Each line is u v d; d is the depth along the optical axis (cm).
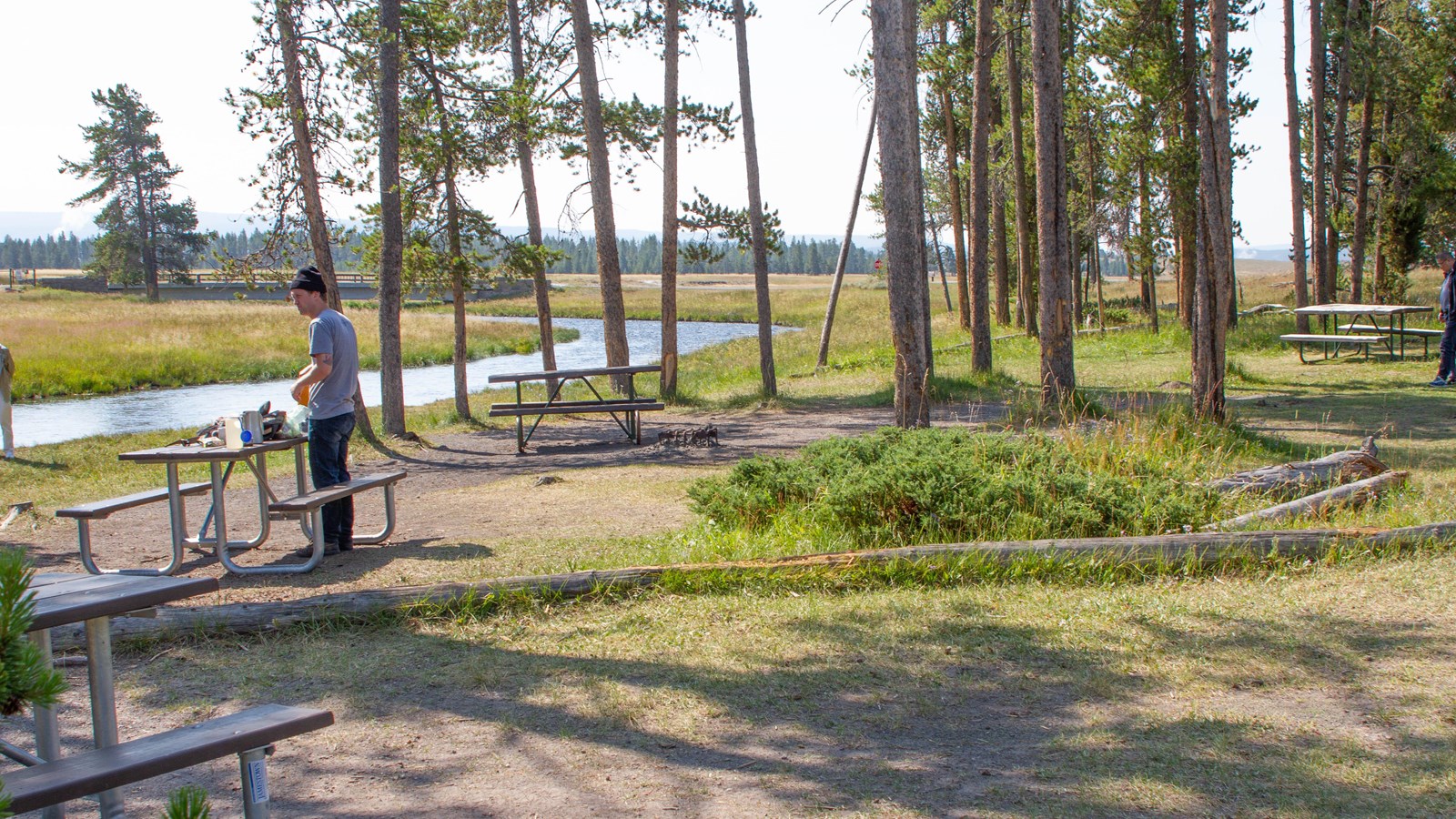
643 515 802
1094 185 2708
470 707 406
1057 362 1311
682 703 404
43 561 700
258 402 2398
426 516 833
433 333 4594
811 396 1834
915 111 1514
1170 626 478
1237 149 2722
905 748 357
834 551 610
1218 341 1095
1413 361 1758
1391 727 358
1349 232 2858
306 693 424
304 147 1353
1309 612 491
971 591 543
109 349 3375
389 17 1367
